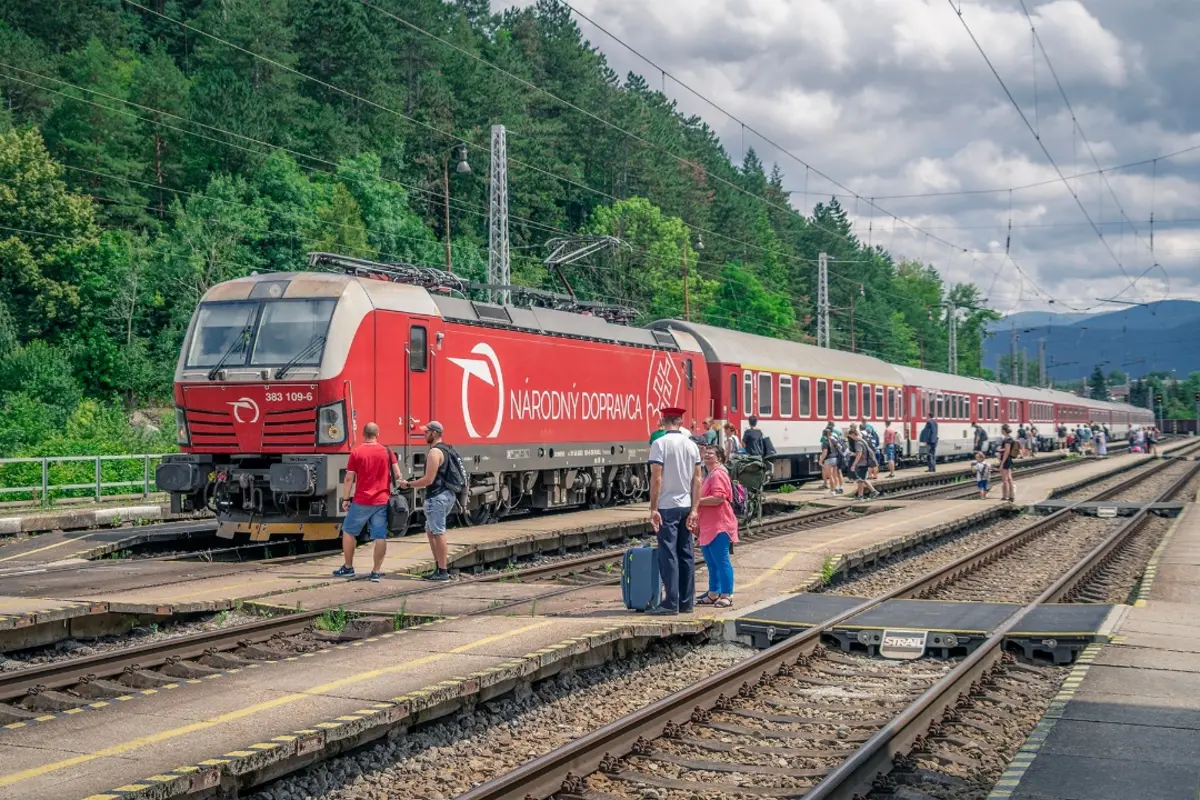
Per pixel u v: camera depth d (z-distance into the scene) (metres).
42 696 8.55
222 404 17.05
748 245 103.56
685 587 11.77
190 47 89.88
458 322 19.36
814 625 11.16
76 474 28.19
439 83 86.44
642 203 84.56
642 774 7.12
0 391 52.97
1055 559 20.00
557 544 18.84
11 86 74.56
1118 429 98.88
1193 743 7.18
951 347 74.44
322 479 16.33
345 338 16.81
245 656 10.26
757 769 7.32
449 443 18.94
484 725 8.28
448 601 12.26
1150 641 10.48
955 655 10.98
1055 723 7.68
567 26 112.19
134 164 71.25
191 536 19.23
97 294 63.00
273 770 6.61
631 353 25.19
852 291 118.62
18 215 62.91
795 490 33.12
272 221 67.75
